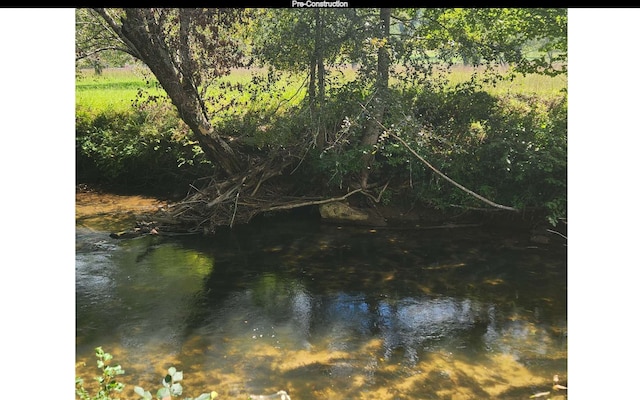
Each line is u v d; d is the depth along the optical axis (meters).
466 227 8.16
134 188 10.52
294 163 9.16
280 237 7.84
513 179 7.89
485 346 4.71
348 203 8.78
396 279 6.27
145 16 7.43
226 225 8.39
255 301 5.70
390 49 8.35
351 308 5.52
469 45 8.52
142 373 4.27
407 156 8.31
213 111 9.16
